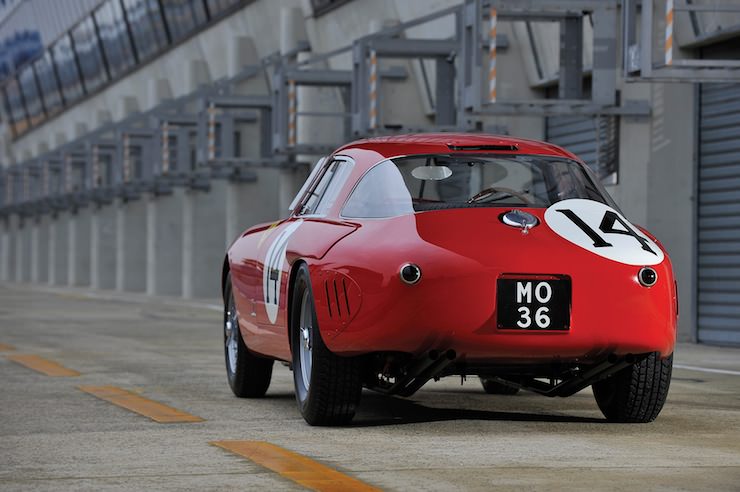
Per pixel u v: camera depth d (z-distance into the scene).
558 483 17.36
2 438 22.16
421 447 20.84
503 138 25.61
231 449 20.66
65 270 173.00
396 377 23.39
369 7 91.75
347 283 22.27
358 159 24.80
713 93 53.78
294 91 82.19
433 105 85.31
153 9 141.38
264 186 113.06
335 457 19.77
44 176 164.38
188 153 112.38
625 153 55.78
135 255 139.88
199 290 118.00
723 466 18.88
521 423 24.20
